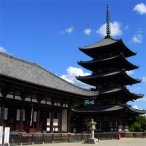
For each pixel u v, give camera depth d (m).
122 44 85.56
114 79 85.25
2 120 41.94
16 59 54.50
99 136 70.12
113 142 57.50
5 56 52.22
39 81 50.72
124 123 84.19
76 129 91.44
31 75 51.94
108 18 96.44
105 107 83.06
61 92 52.09
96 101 86.44
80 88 61.66
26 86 45.03
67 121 57.19
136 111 86.19
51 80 56.78
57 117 55.28
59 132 54.81
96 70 89.94
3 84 41.94
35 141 45.31
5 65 48.06
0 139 29.22
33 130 48.59
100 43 91.00
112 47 87.00
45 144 45.09
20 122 45.41
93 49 88.50
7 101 43.12
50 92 50.88
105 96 84.62
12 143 40.78
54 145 43.50
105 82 86.81
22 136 42.88
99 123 83.31
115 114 80.94
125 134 80.00
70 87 59.12
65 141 52.03
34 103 48.66
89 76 87.44
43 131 51.06
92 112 82.19
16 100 44.91
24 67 54.06
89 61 88.00
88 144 48.66
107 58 86.00
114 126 80.50
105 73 86.50
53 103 53.22
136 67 91.19
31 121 48.16
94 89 86.25
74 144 47.53
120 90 81.75
